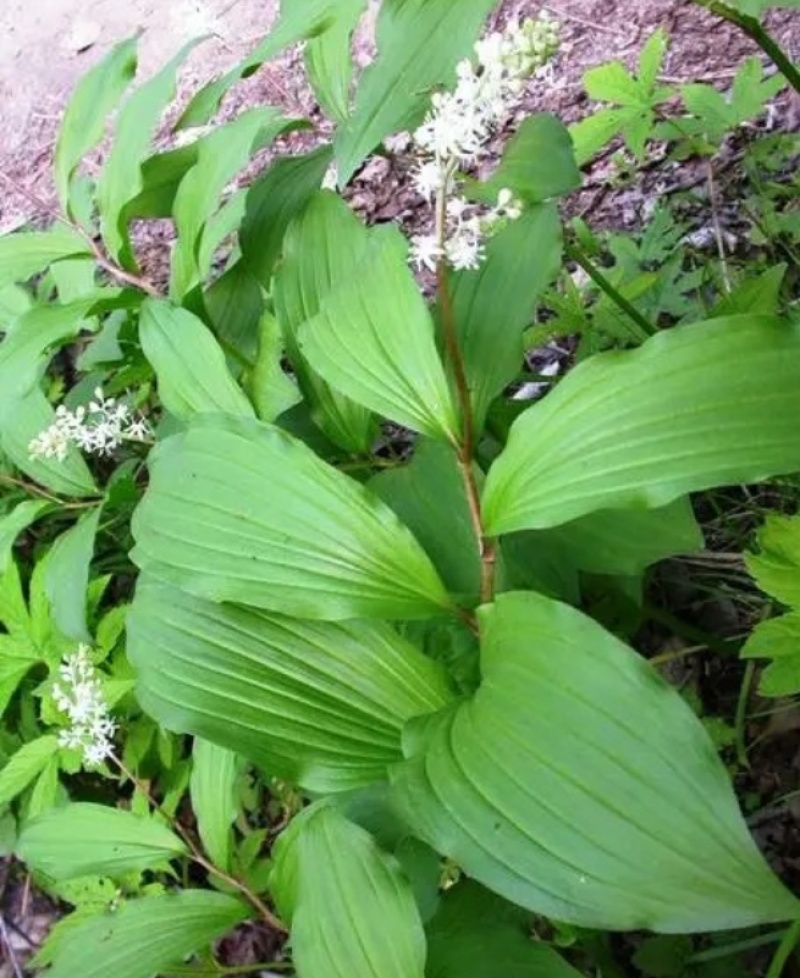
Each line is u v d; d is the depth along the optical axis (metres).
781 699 0.51
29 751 0.58
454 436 0.39
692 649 0.52
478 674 0.42
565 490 0.35
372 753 0.40
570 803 0.31
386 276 0.40
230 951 0.56
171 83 0.50
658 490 0.34
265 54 0.48
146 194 0.54
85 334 0.82
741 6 0.42
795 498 0.55
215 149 0.47
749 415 0.34
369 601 0.39
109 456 0.70
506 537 0.46
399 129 0.41
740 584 0.55
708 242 0.69
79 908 0.56
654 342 0.35
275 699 0.41
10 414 0.54
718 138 0.71
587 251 0.66
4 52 1.17
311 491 0.41
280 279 0.49
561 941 0.45
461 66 0.35
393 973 0.35
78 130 0.52
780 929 0.45
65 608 0.51
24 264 0.53
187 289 0.49
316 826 0.37
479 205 0.48
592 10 0.89
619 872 0.30
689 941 0.45
